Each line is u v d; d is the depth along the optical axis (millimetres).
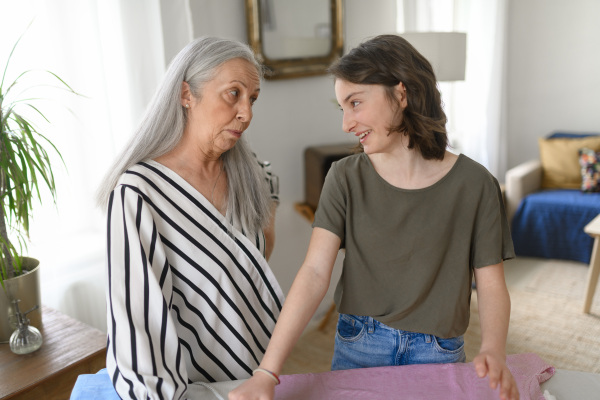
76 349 1497
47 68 1812
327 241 997
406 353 1048
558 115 4348
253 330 1146
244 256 1124
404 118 917
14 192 1600
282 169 2822
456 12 3889
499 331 903
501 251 992
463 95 4121
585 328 2768
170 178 1061
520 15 4305
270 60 2609
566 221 3576
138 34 1972
